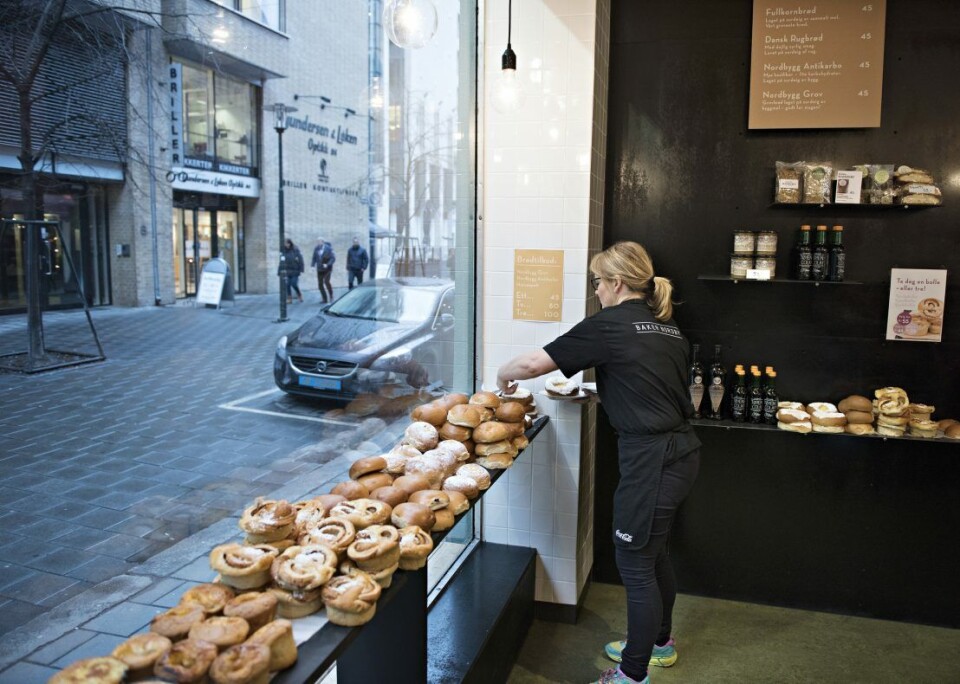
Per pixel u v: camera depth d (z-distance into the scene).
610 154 3.17
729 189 3.07
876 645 2.79
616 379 2.22
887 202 2.84
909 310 2.90
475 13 2.86
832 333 3.03
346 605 1.32
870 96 2.87
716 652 2.73
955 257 2.89
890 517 2.97
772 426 2.93
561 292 2.88
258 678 1.10
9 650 1.33
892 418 2.82
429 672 2.08
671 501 2.19
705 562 3.16
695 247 3.12
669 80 3.08
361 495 1.74
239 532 1.87
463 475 2.05
